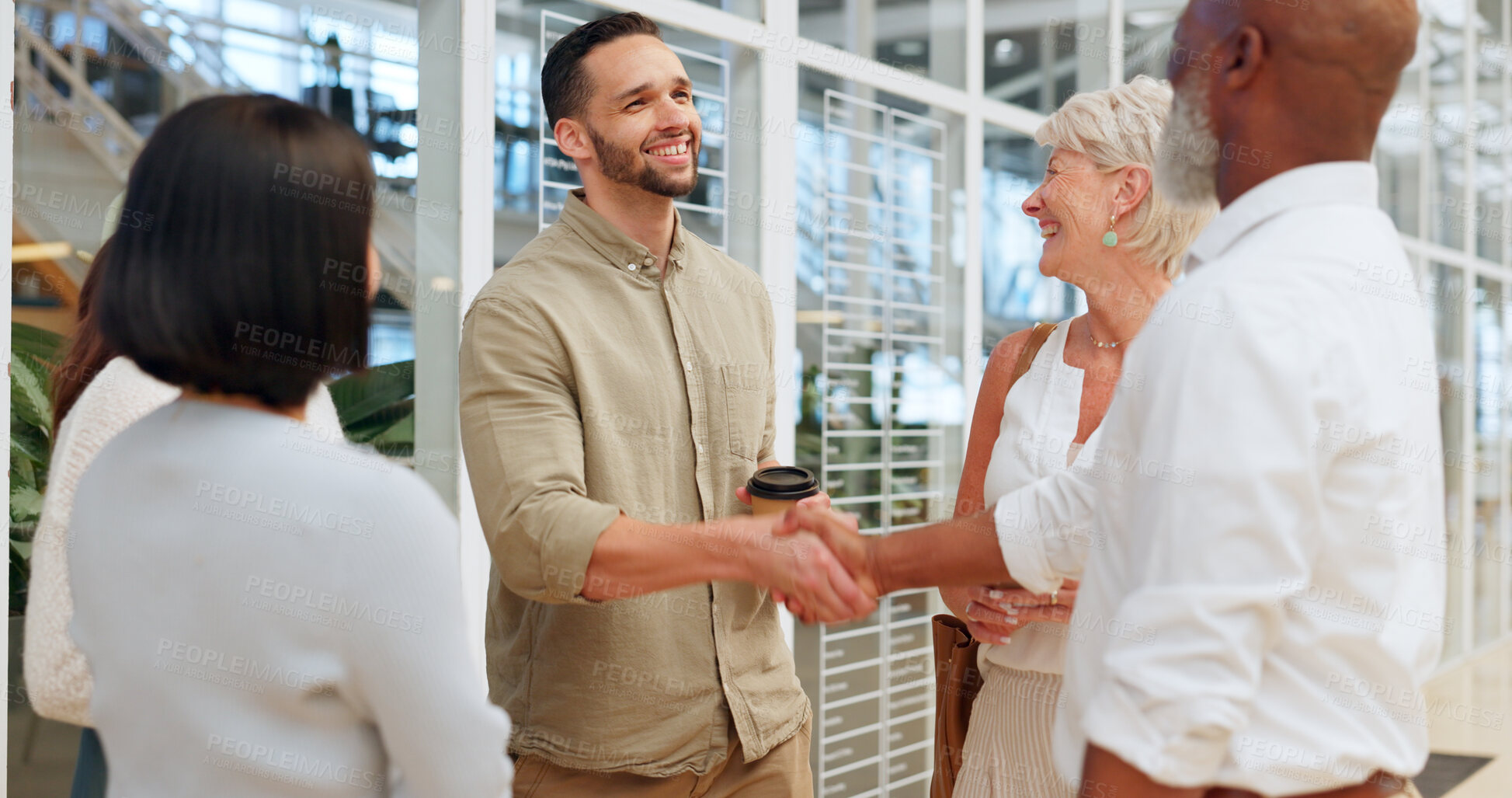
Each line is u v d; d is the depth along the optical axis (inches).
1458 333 232.5
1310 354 29.5
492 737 33.5
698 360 62.5
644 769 59.0
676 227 64.3
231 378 32.4
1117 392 34.4
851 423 117.4
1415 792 33.0
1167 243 57.4
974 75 130.6
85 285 49.6
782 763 64.7
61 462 44.1
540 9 87.9
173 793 32.0
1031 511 41.2
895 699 122.3
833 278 115.3
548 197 89.0
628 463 58.7
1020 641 55.6
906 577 47.3
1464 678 211.9
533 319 56.6
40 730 67.2
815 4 112.9
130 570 32.3
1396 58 32.3
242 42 74.2
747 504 63.2
